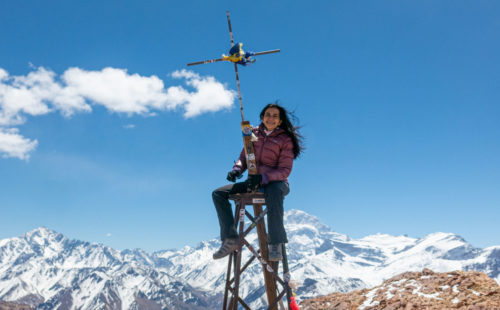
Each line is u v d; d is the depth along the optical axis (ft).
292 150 14.83
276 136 14.82
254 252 13.96
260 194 14.40
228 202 14.60
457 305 14.53
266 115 14.87
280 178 14.26
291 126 15.01
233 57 15.12
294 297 13.74
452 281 17.07
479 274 17.24
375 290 19.38
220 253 14.29
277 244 13.78
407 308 15.56
